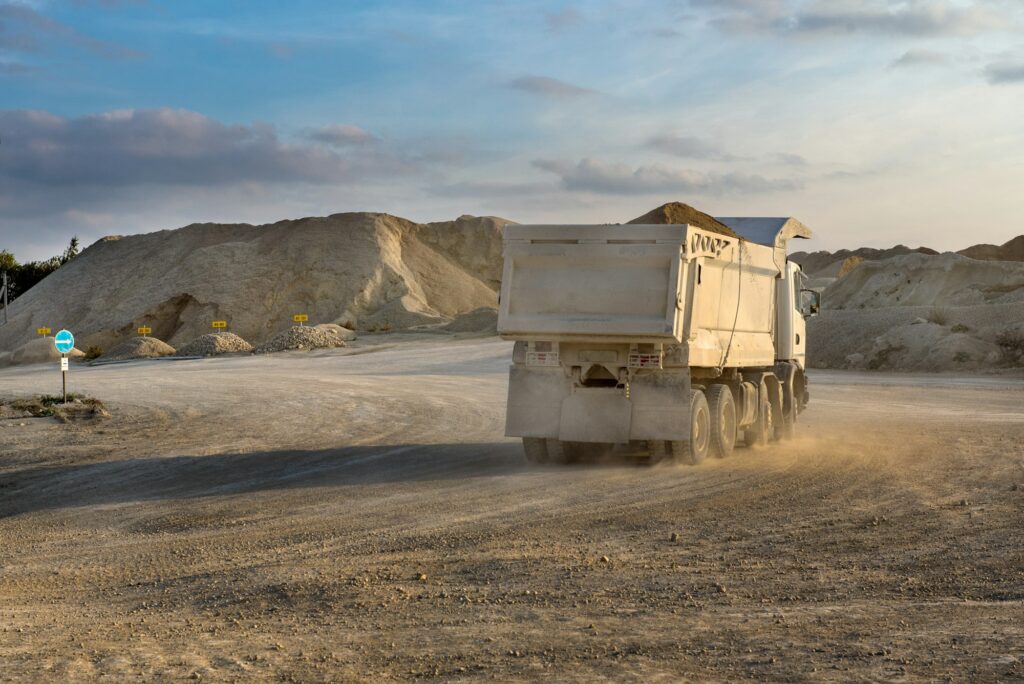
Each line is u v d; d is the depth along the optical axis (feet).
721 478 48.83
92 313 374.84
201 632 23.38
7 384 125.80
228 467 55.77
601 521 38.22
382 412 87.71
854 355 171.42
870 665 19.21
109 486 50.42
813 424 77.87
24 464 58.39
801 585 27.78
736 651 20.58
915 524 36.81
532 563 31.01
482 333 254.06
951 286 275.39
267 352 228.63
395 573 29.91
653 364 50.93
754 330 62.13
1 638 23.02
